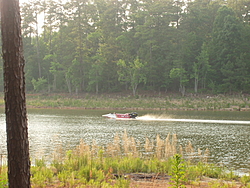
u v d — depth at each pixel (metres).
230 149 26.81
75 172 16.11
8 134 8.34
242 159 22.78
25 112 8.55
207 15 96.50
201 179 16.41
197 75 87.88
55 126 43.28
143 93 93.38
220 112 64.19
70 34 100.44
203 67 87.50
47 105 81.31
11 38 8.36
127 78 90.31
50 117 56.22
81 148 19.66
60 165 17.81
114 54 97.50
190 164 20.06
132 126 43.59
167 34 93.75
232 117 54.44
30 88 108.56
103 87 100.12
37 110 72.31
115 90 98.25
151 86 93.50
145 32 92.62
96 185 13.51
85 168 16.08
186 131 38.34
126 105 76.75
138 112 66.12
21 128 8.36
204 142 30.41
